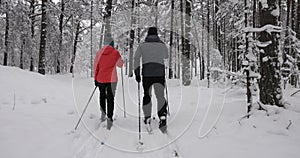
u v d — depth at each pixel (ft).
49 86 34.76
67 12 78.43
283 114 17.16
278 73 18.39
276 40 18.12
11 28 76.89
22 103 23.45
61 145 14.49
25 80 34.78
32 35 83.82
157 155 13.84
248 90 17.87
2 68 37.06
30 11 79.00
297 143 14.23
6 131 15.29
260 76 17.49
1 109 20.35
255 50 18.51
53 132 16.15
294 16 49.78
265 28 17.03
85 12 75.46
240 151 13.52
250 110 17.70
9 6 71.46
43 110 21.22
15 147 13.60
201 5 75.56
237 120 17.43
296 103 20.39
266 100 18.49
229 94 29.14
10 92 27.32
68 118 19.48
